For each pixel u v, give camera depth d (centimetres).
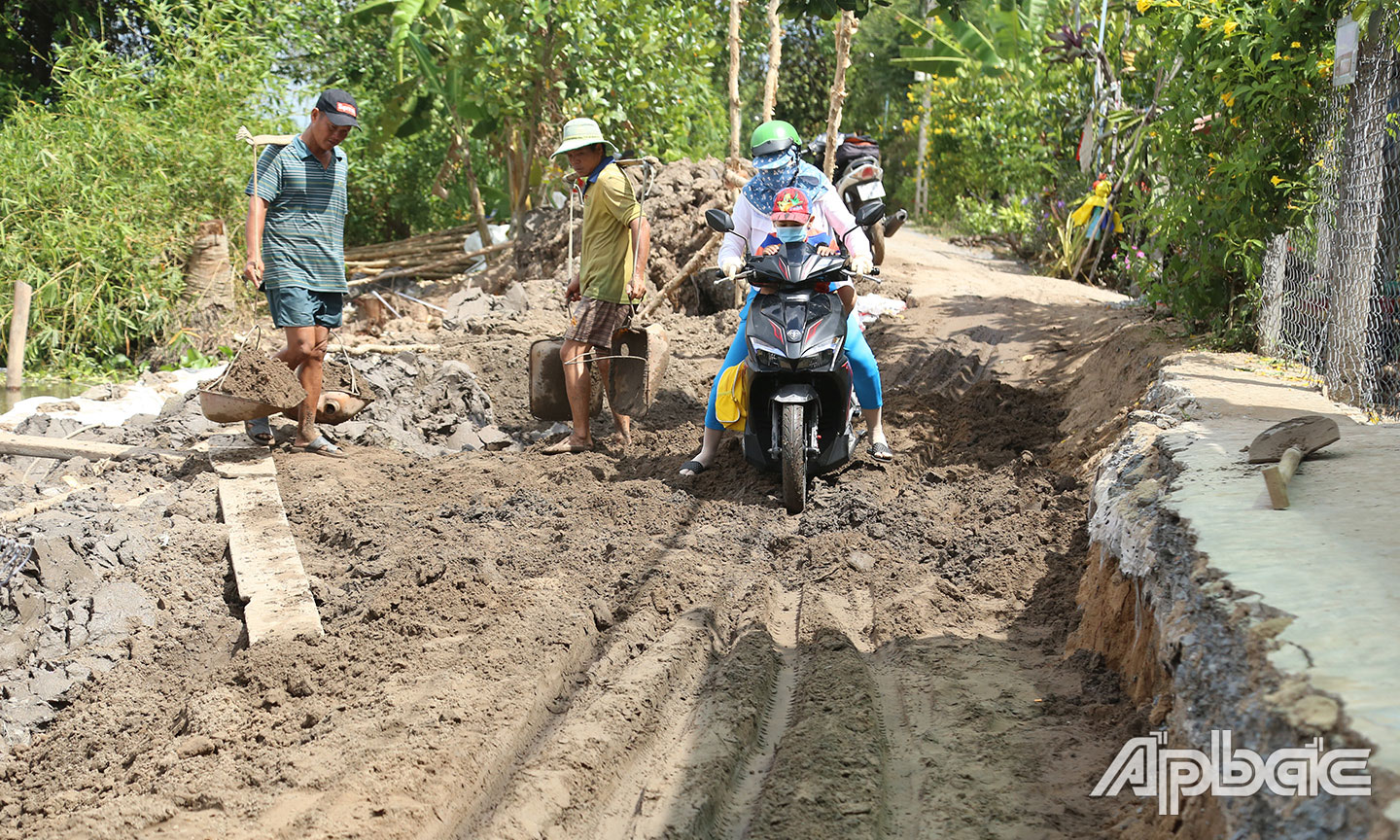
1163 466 450
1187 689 283
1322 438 408
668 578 502
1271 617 271
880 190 906
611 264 707
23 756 397
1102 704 377
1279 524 339
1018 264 1831
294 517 595
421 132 1788
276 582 492
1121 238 1534
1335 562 304
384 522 577
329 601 488
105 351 1211
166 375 935
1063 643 439
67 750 392
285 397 663
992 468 675
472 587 485
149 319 1195
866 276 604
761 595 493
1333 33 637
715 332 1063
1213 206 723
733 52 1162
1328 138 631
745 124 3316
